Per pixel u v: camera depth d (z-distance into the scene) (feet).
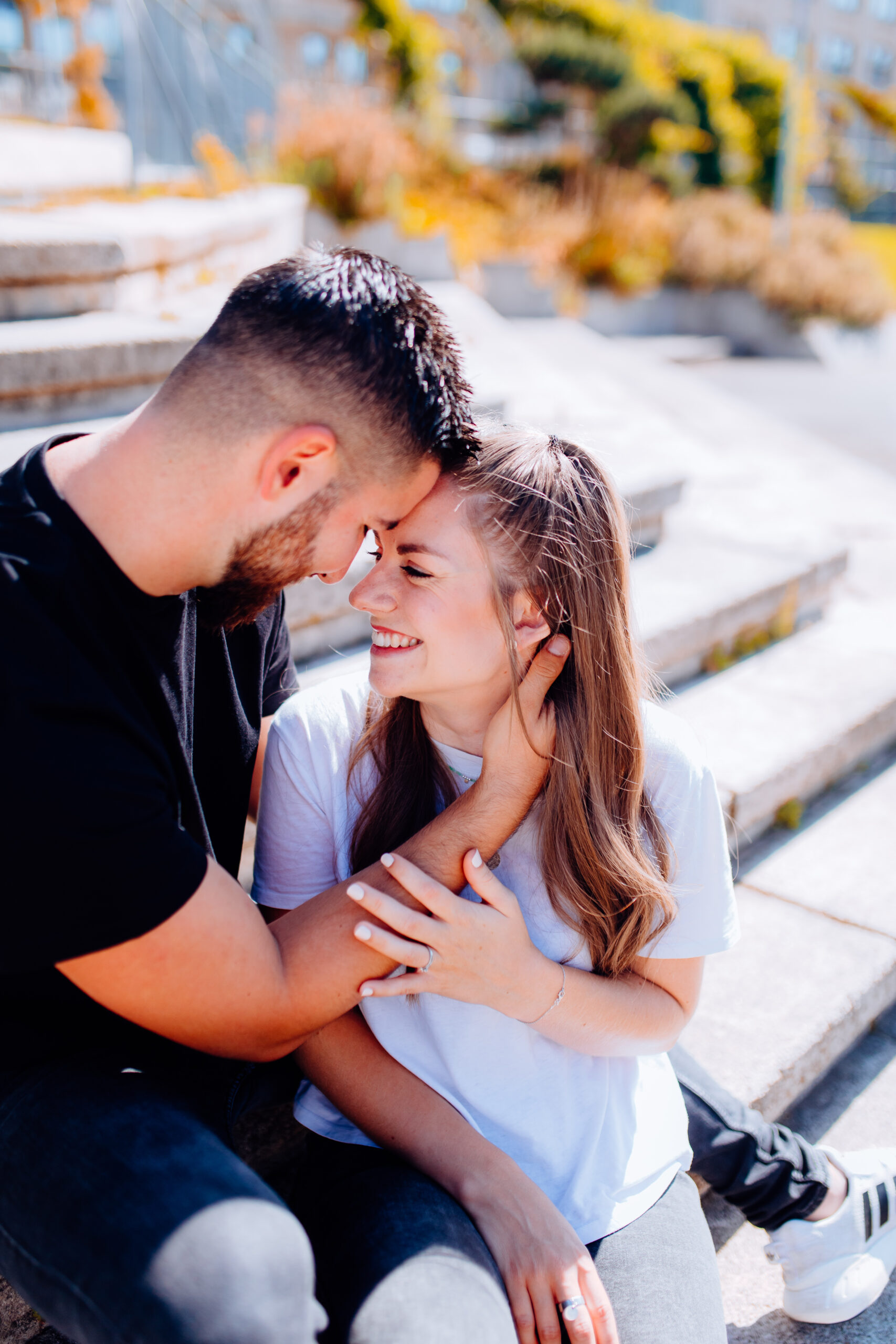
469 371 13.38
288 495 3.57
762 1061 5.88
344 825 4.34
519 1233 3.59
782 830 8.47
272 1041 3.61
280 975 3.51
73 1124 3.30
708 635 9.84
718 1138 4.76
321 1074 4.08
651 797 4.15
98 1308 2.88
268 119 29.12
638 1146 4.10
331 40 47.21
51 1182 3.14
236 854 4.66
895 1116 6.23
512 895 3.71
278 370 3.39
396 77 43.62
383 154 27.50
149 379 9.59
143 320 10.28
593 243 42.37
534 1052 4.03
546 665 3.84
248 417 3.43
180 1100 3.59
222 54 23.99
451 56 53.78
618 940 4.03
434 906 3.63
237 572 3.74
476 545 3.76
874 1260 4.87
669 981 4.26
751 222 49.03
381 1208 3.57
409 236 27.99
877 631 11.43
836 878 7.78
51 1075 3.53
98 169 17.81
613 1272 3.75
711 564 11.11
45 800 3.07
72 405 8.98
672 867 4.14
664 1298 3.66
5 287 9.75
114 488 3.51
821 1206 4.78
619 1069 4.23
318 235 27.02
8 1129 3.37
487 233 37.19
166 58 19.35
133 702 3.54
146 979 3.30
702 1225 4.07
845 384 36.47
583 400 18.20
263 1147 5.21
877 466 22.27
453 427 3.77
